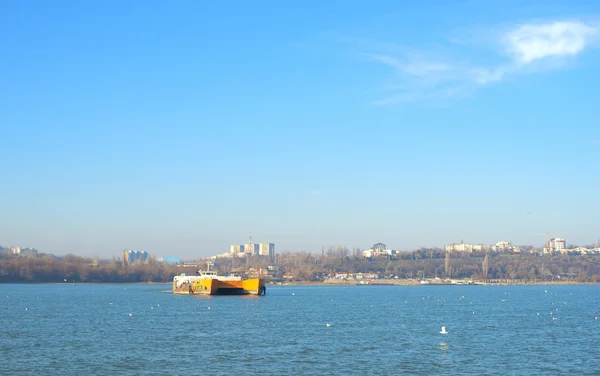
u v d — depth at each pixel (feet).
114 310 582.76
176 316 507.71
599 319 498.69
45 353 301.63
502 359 289.33
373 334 380.17
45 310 588.09
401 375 252.42
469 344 335.88
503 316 530.68
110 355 295.69
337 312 572.51
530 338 363.56
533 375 255.29
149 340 348.79
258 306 646.33
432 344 335.26
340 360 283.59
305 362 278.26
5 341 344.49
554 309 631.97
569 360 288.30
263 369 262.67
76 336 367.66
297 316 515.91
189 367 266.16
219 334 377.91
